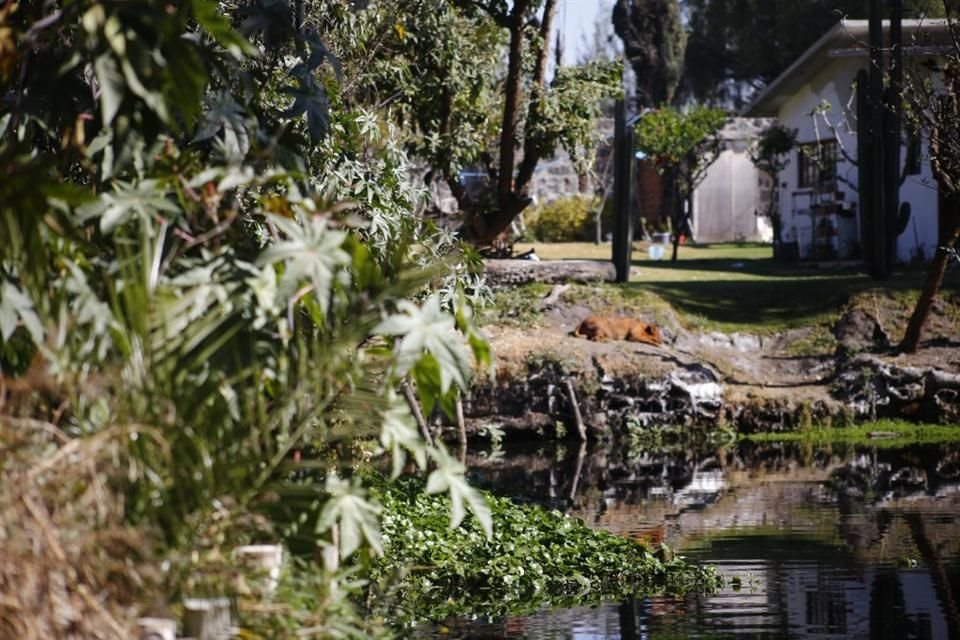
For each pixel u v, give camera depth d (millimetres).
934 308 27953
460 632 9570
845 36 31969
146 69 5199
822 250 34094
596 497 17703
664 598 10992
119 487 4660
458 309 5758
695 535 14383
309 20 14109
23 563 4305
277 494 5070
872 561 12609
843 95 33812
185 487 4762
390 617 9656
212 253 5562
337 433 5426
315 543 5523
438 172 26641
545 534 13008
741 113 41719
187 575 4723
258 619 4996
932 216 31891
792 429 25734
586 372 25922
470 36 23766
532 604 10711
